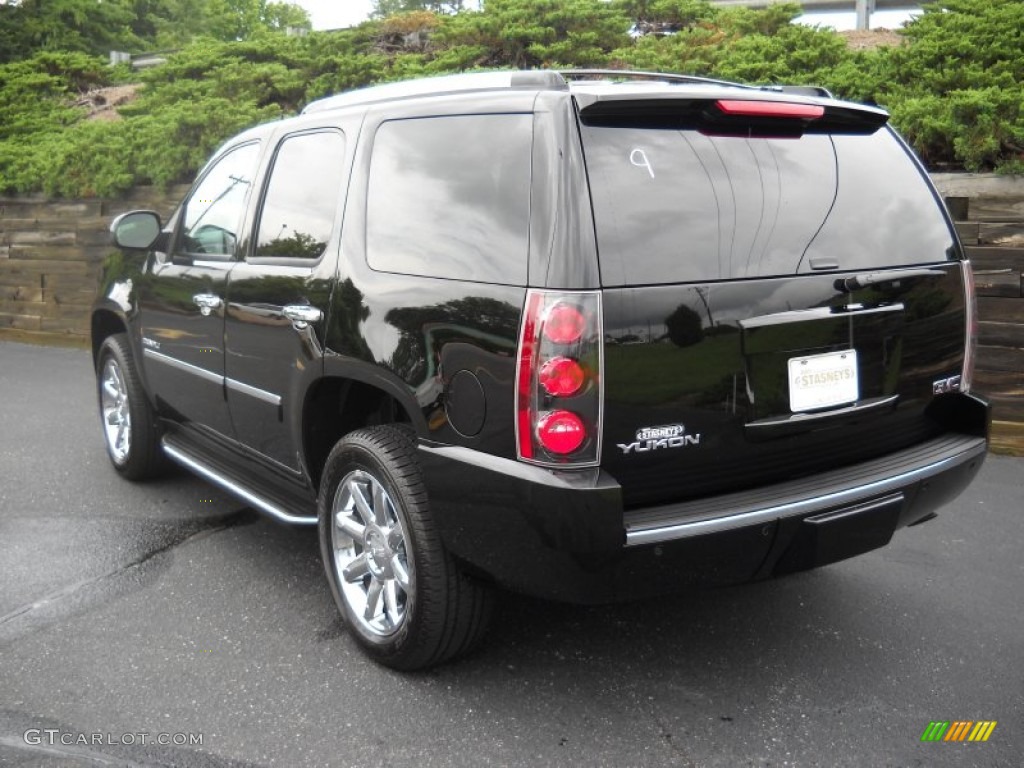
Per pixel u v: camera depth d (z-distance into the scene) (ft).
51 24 57.67
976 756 9.07
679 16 33.12
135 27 82.58
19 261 34.58
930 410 10.86
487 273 9.07
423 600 9.78
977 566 13.55
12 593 12.52
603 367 8.39
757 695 10.14
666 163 9.08
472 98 9.96
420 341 9.59
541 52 31.12
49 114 41.88
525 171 9.02
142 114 37.04
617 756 9.05
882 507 9.62
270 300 12.01
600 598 8.83
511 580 9.14
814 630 11.62
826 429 9.73
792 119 9.81
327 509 11.14
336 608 12.12
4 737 9.21
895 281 10.10
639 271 8.61
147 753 9.01
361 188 11.04
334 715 9.70
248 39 38.91
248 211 13.16
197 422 14.73
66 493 16.62
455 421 9.21
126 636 11.35
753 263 9.21
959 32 25.30
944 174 20.04
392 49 37.50
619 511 8.35
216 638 11.32
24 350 32.30
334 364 10.77
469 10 37.73
